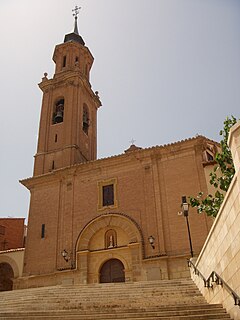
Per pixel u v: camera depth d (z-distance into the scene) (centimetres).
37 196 2806
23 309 1273
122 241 2412
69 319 957
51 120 3259
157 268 2186
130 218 2406
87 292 1471
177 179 2420
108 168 2677
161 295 1314
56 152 3023
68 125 3125
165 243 2247
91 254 2438
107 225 2470
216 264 1009
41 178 2841
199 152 2462
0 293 1764
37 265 2508
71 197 2672
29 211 2758
